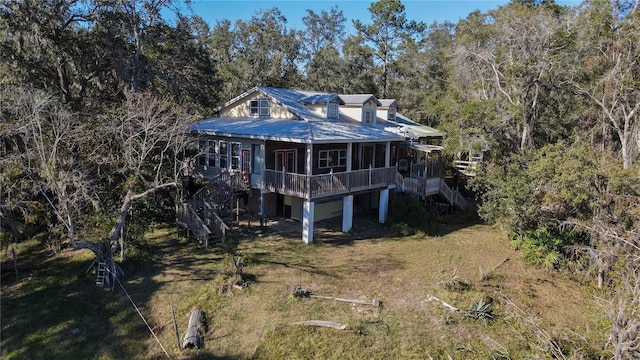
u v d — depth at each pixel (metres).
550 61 20.28
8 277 14.52
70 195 13.29
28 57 19.77
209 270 15.24
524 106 21.48
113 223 15.19
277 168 20.67
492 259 17.45
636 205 13.88
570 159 14.91
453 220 23.50
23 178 13.79
